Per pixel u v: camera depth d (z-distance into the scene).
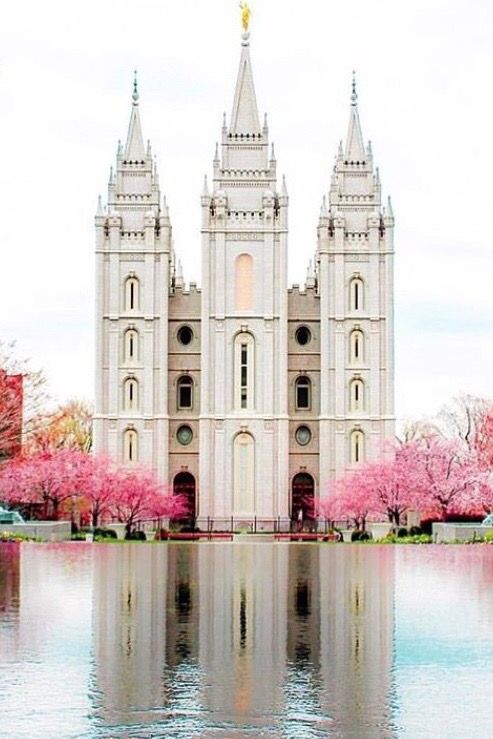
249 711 14.37
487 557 52.44
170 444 114.56
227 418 112.38
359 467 109.88
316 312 116.06
